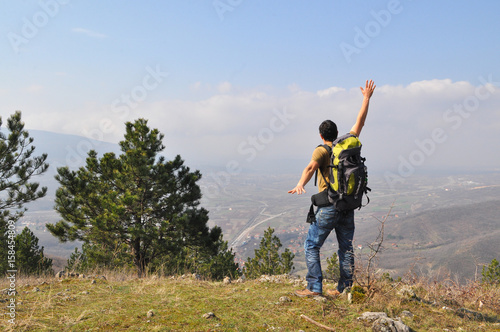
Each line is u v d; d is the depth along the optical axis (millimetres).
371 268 3463
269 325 2676
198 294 3705
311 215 3490
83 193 12375
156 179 12359
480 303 3816
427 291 3879
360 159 3309
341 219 3447
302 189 3326
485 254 82375
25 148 12867
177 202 13062
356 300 3357
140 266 11883
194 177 13219
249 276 18312
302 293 3545
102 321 2623
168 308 3062
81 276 4914
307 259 3582
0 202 12297
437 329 2818
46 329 2418
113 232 12008
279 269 18344
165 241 12164
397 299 3514
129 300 3365
